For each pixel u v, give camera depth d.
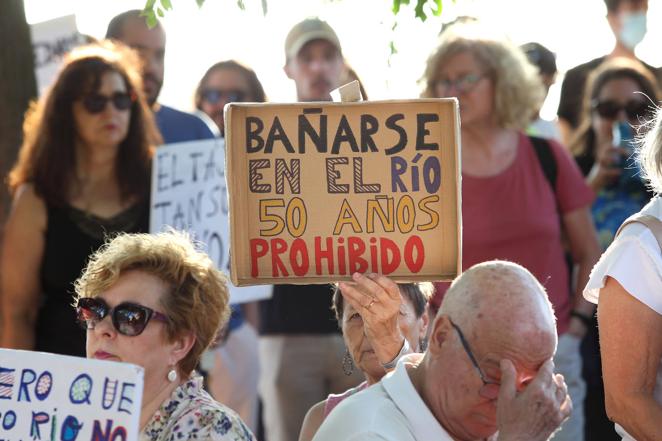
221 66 9.43
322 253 4.46
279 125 4.47
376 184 4.45
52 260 6.98
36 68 8.77
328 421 4.13
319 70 8.90
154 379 4.50
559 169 7.59
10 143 7.75
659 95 8.77
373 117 4.46
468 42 7.46
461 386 3.94
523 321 3.90
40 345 7.03
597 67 9.73
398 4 5.83
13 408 3.92
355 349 4.95
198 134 8.33
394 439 3.95
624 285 4.54
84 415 3.88
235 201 4.46
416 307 5.07
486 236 7.34
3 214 7.61
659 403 4.57
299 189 4.46
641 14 9.73
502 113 7.45
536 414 3.85
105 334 4.48
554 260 7.46
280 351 8.28
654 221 4.58
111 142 7.05
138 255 4.51
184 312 4.50
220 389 8.46
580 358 7.83
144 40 8.29
